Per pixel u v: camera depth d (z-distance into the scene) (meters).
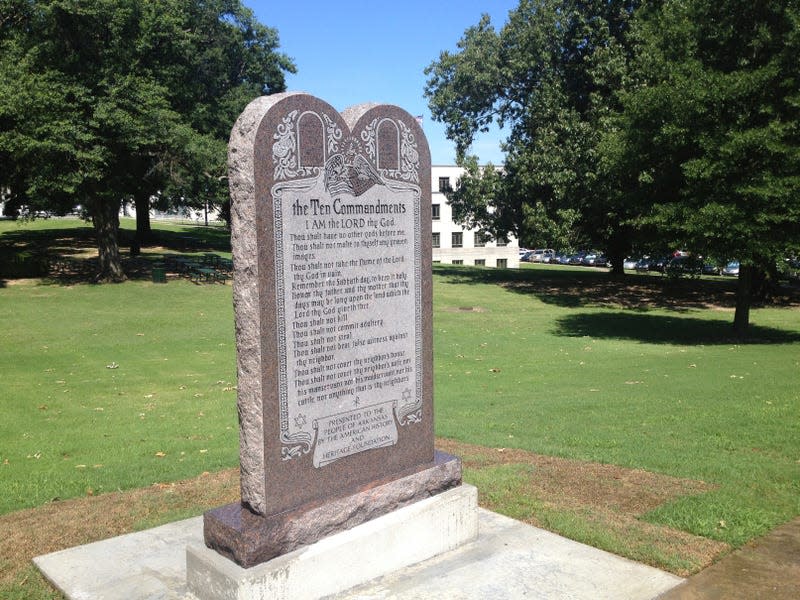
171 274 34.62
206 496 7.55
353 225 5.69
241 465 5.30
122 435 10.90
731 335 21.86
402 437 6.13
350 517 5.57
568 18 33.34
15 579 5.71
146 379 15.86
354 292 5.72
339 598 5.29
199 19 42.75
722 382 13.27
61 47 27.89
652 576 5.57
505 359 17.89
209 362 17.94
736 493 7.06
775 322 25.05
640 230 22.81
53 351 19.12
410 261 6.16
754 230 17.98
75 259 37.62
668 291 34.41
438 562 5.88
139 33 29.53
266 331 5.15
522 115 35.91
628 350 19.03
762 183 17.83
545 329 23.33
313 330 5.45
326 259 5.50
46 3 26.88
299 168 5.29
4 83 25.92
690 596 5.29
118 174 31.05
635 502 6.98
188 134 30.44
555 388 13.69
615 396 12.31
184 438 10.62
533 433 9.80
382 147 5.89
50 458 9.60
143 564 5.86
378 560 5.61
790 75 18.64
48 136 26.41
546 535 6.33
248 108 5.11
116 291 29.58
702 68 19.31
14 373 16.41
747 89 18.09
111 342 20.45
